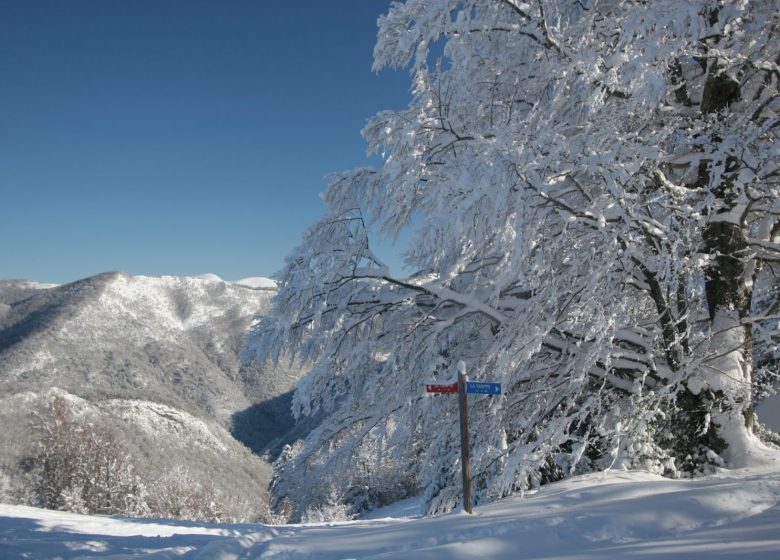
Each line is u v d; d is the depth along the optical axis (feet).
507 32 30.83
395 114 31.94
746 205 29.09
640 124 29.78
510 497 26.58
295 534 20.70
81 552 17.35
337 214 32.94
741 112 30.91
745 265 31.01
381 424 36.27
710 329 30.86
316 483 38.37
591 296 26.27
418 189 32.09
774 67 27.76
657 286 29.37
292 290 31.09
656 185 28.63
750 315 32.12
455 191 25.05
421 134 30.55
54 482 124.06
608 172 23.63
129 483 130.11
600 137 25.49
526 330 28.19
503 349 28.68
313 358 35.86
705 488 19.94
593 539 15.57
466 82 31.17
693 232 27.91
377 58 32.30
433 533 17.30
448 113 32.14
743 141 26.43
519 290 34.50
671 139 29.78
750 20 28.76
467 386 22.59
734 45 28.55
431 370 33.14
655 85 23.18
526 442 32.40
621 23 26.09
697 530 15.93
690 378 29.19
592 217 26.48
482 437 32.63
